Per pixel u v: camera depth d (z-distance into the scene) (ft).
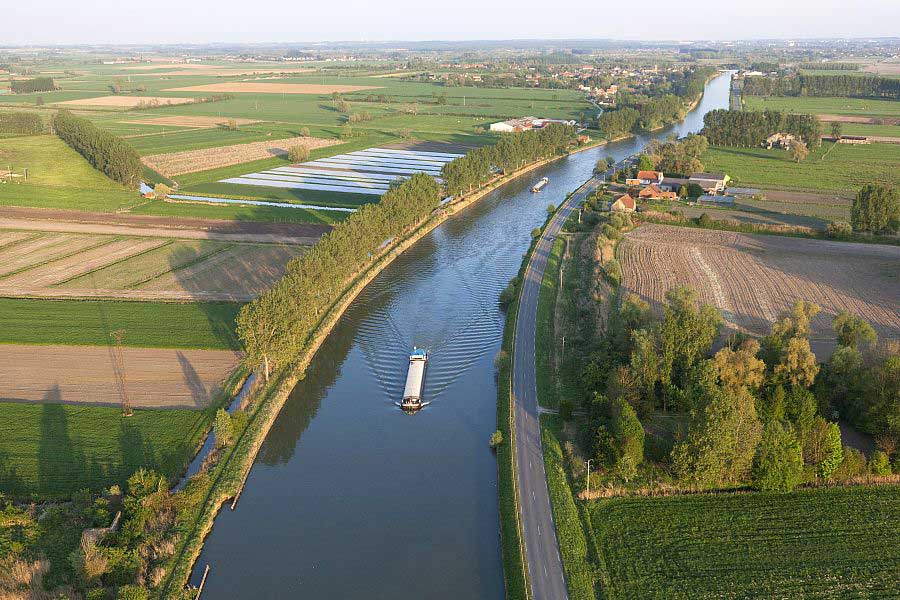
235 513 305.53
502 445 346.74
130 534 277.23
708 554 270.05
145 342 436.35
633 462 309.83
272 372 413.39
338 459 345.72
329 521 301.63
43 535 275.80
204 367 409.90
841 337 406.00
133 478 296.10
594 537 282.15
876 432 330.95
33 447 329.93
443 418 380.17
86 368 403.95
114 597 248.32
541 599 251.60
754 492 306.35
